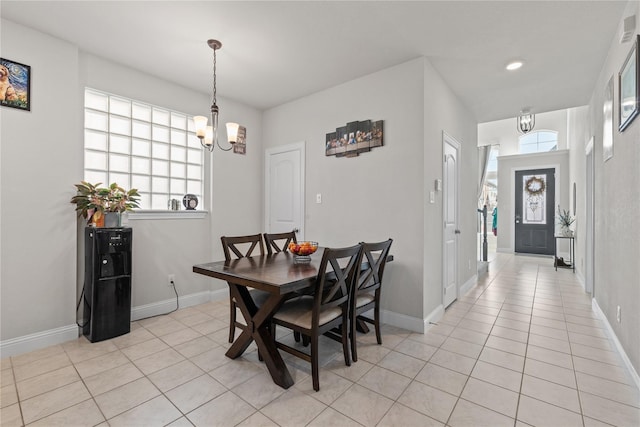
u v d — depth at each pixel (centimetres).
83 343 250
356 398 177
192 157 360
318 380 186
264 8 213
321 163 356
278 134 407
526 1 205
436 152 305
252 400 176
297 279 183
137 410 167
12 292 228
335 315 206
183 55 279
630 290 205
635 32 191
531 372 204
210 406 170
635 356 193
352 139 324
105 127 293
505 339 258
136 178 315
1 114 223
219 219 376
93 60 279
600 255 301
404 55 276
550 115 753
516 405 170
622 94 214
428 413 164
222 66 299
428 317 285
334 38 250
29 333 236
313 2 207
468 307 344
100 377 199
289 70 306
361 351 237
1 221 224
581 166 487
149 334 269
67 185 254
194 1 206
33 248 238
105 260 256
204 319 306
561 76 316
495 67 298
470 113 429
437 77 307
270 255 287
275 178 411
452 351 236
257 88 351
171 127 341
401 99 290
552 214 725
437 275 309
